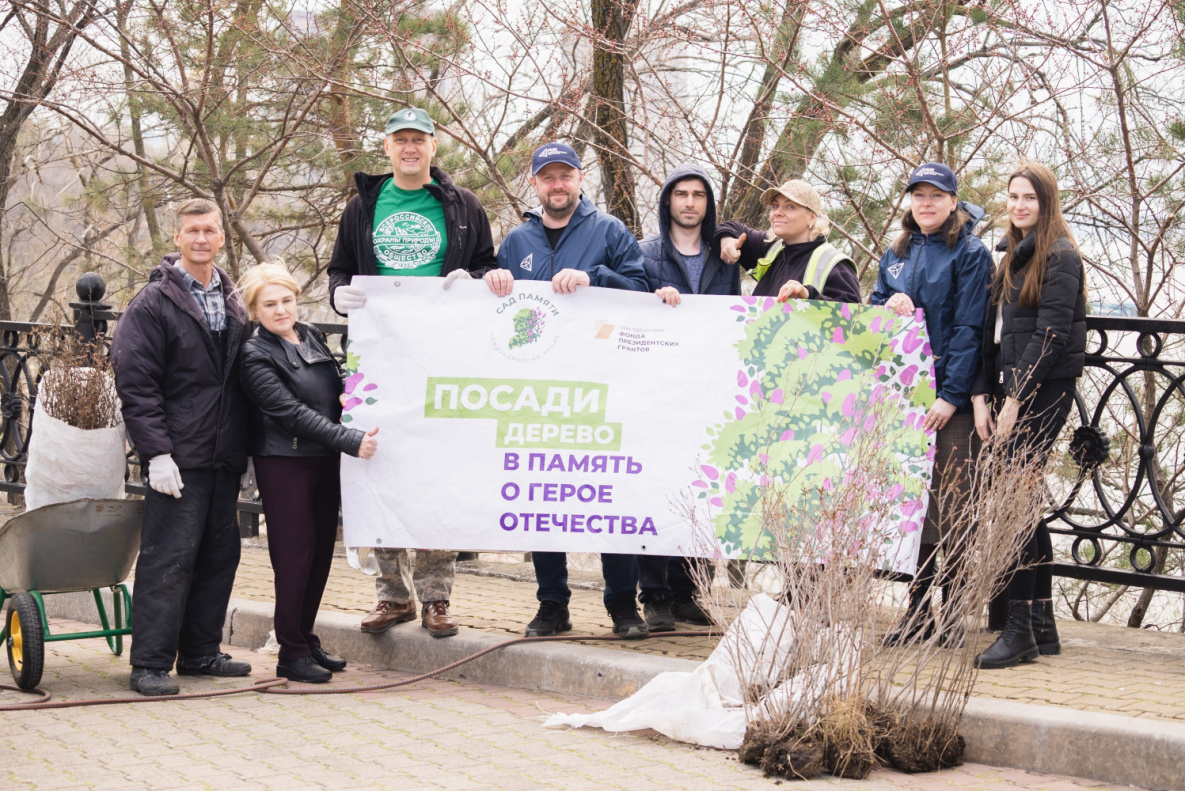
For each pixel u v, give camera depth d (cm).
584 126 1009
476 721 464
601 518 534
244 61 1047
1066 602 1024
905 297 526
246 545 849
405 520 534
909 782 390
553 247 572
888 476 460
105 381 539
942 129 877
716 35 941
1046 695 448
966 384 511
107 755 411
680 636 564
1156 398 915
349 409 535
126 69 1128
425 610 562
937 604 472
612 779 386
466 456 536
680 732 430
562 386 538
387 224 558
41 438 523
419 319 539
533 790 373
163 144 1355
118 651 585
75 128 1407
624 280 559
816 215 574
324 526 549
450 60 952
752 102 963
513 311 541
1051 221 491
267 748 421
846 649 410
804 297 538
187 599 538
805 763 389
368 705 491
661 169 1005
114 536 522
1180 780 380
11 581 519
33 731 445
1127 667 498
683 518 529
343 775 387
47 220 1510
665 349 541
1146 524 915
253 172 1234
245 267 1352
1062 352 492
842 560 416
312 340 549
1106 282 996
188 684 527
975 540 419
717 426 534
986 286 518
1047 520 524
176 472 508
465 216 563
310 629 553
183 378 516
